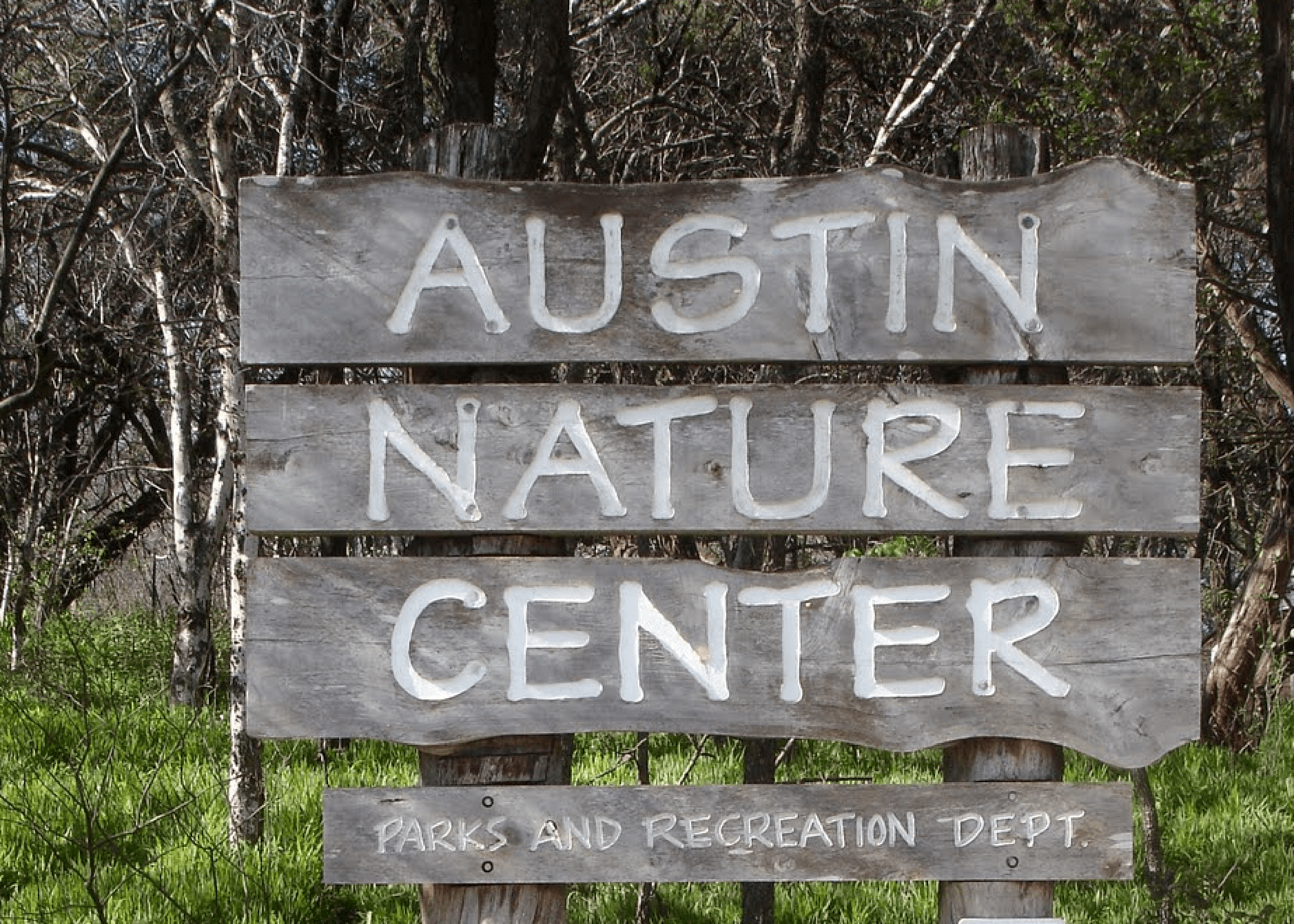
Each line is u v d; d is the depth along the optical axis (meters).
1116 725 2.88
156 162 6.88
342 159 8.56
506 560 2.88
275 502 2.87
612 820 2.85
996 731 2.88
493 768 2.91
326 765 6.56
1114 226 2.90
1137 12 7.68
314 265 2.89
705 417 2.89
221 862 5.32
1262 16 6.86
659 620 2.88
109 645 10.06
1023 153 2.97
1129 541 11.34
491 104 6.20
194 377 10.62
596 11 9.41
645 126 9.34
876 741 2.87
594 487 2.88
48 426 11.88
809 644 2.88
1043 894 2.90
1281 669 8.84
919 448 2.89
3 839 5.62
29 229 8.70
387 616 2.88
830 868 2.85
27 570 10.06
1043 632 2.88
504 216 2.90
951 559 2.89
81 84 8.33
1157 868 4.87
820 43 6.81
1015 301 2.89
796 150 6.78
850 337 2.89
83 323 9.86
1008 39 7.76
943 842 2.86
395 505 2.88
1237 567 13.12
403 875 2.84
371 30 9.02
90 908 4.91
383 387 2.88
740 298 2.89
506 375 2.96
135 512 13.59
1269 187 6.95
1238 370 10.84
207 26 6.34
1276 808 6.89
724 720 2.87
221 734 7.59
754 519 2.87
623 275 2.90
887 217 2.90
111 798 6.06
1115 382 7.52
